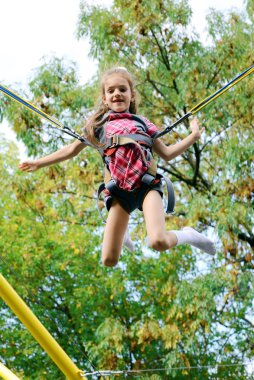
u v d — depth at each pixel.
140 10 13.95
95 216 15.19
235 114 13.21
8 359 16.95
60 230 16.17
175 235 5.19
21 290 16.92
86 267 16.72
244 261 13.13
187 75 13.66
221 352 14.72
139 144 5.13
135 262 15.99
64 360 5.35
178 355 12.99
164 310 15.67
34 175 14.97
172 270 15.08
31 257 16.72
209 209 12.94
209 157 14.20
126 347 14.88
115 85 5.33
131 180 5.05
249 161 12.85
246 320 14.24
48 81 14.07
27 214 16.80
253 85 13.18
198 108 5.26
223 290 12.81
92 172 13.97
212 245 5.45
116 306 16.50
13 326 17.20
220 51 13.61
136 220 14.55
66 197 14.70
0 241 16.64
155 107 14.20
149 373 15.04
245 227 13.07
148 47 14.06
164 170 14.28
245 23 14.06
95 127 5.28
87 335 16.58
